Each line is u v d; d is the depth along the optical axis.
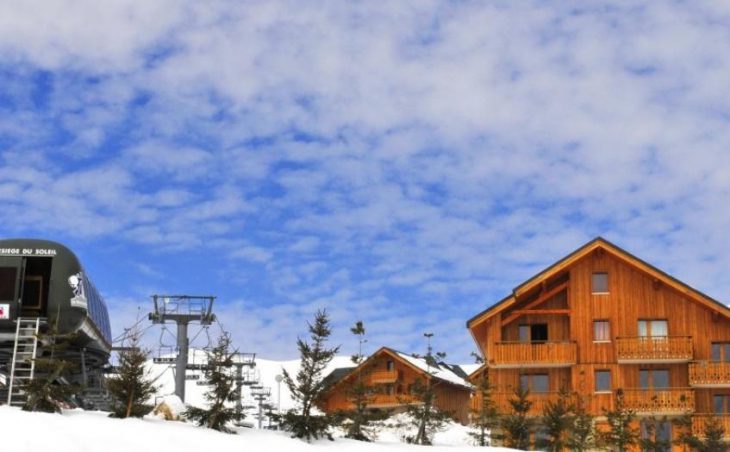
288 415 29.97
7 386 34.25
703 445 41.81
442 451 30.45
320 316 31.03
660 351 48.50
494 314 50.62
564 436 39.22
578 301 50.47
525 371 50.34
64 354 36.91
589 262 50.97
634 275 50.47
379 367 65.44
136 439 24.86
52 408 26.84
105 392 38.28
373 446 30.22
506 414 41.31
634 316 49.91
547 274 50.12
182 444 25.44
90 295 37.50
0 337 33.69
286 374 30.64
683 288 49.31
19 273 33.91
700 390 48.69
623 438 39.62
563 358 49.25
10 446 21.67
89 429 24.81
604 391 49.22
